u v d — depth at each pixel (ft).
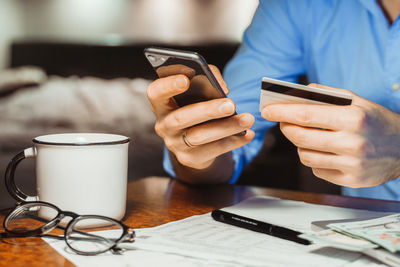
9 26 15.48
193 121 2.38
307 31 4.48
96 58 13.75
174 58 2.10
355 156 2.16
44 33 15.34
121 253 1.90
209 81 2.16
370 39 4.14
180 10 13.48
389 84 4.02
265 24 4.62
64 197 2.13
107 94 12.17
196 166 2.98
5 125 10.27
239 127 2.43
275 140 8.71
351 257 1.83
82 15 14.65
